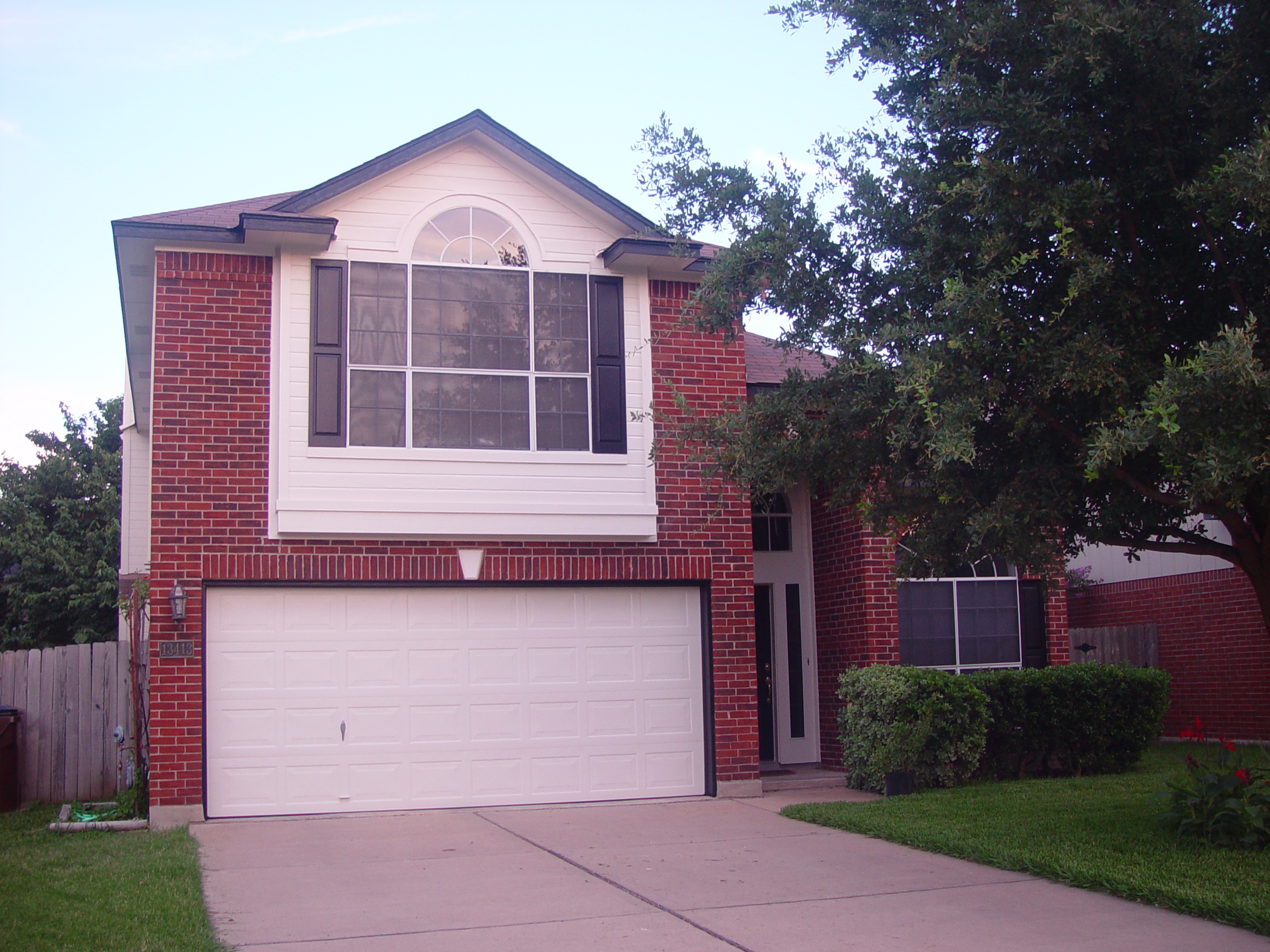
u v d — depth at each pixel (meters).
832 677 13.90
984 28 7.85
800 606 14.33
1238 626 16.16
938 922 6.80
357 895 7.64
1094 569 19.27
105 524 27.45
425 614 11.58
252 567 10.98
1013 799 11.09
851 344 8.27
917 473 8.48
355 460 11.30
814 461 8.73
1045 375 7.49
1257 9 7.47
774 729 13.98
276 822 10.66
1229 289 7.75
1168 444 6.37
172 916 6.91
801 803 11.50
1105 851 8.31
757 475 8.80
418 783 11.34
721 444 9.54
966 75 7.94
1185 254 7.92
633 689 12.12
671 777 12.13
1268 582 8.00
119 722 13.07
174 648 10.72
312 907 7.32
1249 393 6.15
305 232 11.12
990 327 7.38
